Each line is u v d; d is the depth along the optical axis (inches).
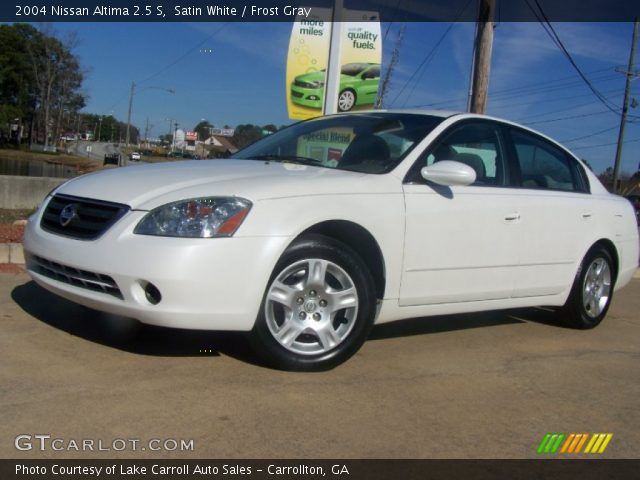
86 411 126.0
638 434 137.7
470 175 165.5
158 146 3786.9
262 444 118.8
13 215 371.2
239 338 174.9
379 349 181.8
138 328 177.6
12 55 3282.5
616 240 230.2
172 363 153.7
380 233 161.3
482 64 435.2
